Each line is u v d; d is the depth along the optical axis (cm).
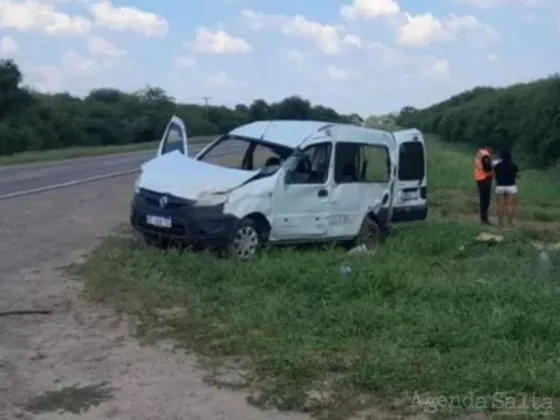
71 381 633
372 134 1310
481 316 783
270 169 1141
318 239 1209
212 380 634
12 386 619
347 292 865
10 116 5547
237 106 10019
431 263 1128
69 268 1008
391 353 672
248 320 768
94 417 564
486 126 5109
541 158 4112
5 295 879
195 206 1048
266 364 657
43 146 5566
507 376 617
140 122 7756
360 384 610
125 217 1505
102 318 798
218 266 966
